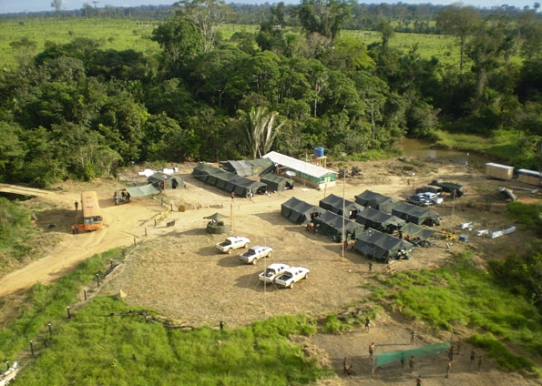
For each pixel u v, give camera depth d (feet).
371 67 439.22
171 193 246.68
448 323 132.05
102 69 417.28
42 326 133.69
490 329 129.90
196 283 156.35
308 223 204.44
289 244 187.21
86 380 109.09
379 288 151.33
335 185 263.90
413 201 233.96
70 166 271.08
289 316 133.90
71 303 144.77
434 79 454.40
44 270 169.37
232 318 135.13
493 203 235.61
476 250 182.91
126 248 183.62
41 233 198.80
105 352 119.65
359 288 152.15
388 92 417.28
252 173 277.44
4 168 266.36
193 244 186.19
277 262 171.22
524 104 417.28
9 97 357.20
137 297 147.74
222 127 326.03
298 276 155.43
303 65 367.66
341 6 460.14
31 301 147.23
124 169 294.87
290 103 342.23
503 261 169.99
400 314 137.39
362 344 124.06
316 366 114.42
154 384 108.88
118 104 322.55
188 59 403.75
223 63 370.12
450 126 419.54
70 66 386.93
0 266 170.09
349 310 137.18
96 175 273.75
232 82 353.51
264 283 153.79
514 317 136.87
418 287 151.23
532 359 120.26
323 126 341.41
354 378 111.04
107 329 128.88
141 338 124.16
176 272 164.04
